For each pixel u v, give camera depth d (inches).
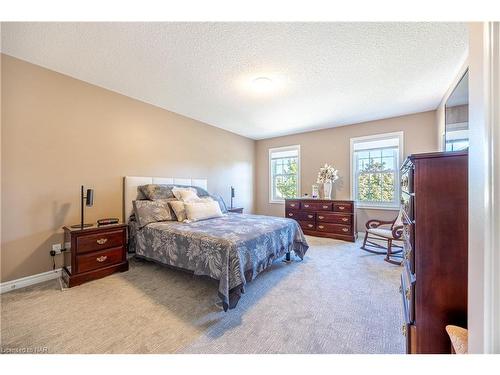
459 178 40.5
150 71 97.4
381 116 158.7
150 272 101.7
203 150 175.3
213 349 54.4
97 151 112.1
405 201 57.8
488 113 20.7
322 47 79.5
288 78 102.7
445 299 41.8
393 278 97.1
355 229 165.6
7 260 84.4
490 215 20.7
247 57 86.1
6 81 84.4
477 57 23.7
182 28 70.2
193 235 86.9
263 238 92.9
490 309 20.9
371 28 69.8
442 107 125.7
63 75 99.7
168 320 66.1
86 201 101.7
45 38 75.3
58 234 97.9
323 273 103.0
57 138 98.0
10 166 85.3
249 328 62.7
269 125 183.2
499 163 20.1
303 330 61.9
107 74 100.3
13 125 86.0
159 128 142.3
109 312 69.8
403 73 97.8
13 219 86.0
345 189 181.5
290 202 189.6
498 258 20.5
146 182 132.9
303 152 205.3
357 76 100.7
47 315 67.8
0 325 62.7
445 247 41.6
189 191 134.8
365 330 61.9
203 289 86.0
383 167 167.0
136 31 71.7
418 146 150.4
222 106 140.0
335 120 168.6
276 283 92.5
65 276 91.2
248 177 225.5
